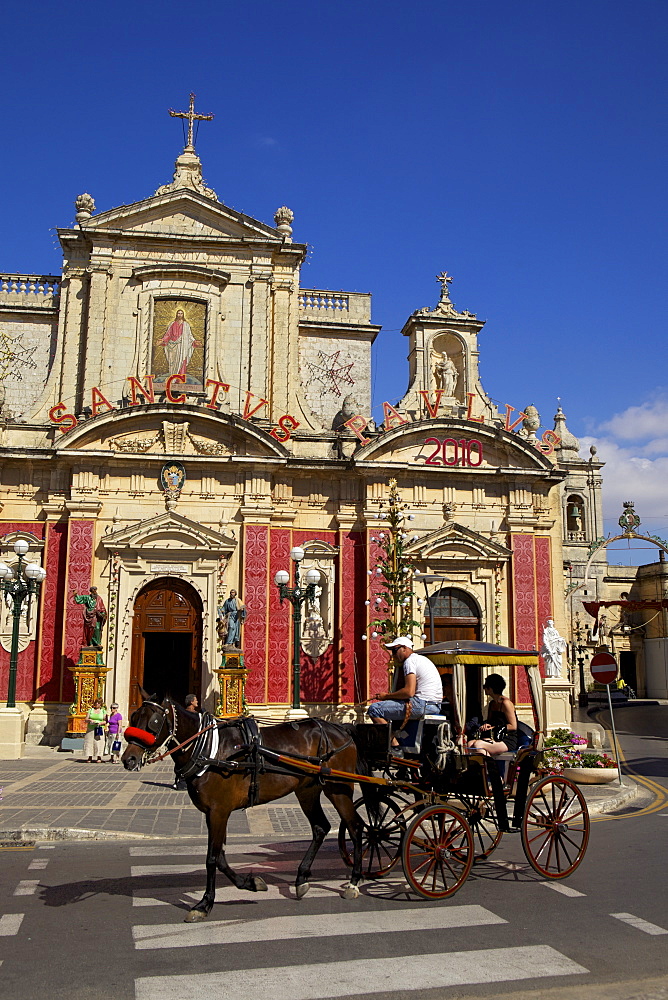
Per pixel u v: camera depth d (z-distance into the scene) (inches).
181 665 1302.9
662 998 299.3
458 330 1379.2
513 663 520.7
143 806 687.7
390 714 475.2
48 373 1339.8
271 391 1284.4
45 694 1147.3
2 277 1364.4
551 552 1310.3
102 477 1199.6
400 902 416.5
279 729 455.5
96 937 357.7
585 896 426.3
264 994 298.7
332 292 1448.1
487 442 1291.8
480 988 306.7
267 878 468.8
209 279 1291.8
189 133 1355.8
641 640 2439.7
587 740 1008.2
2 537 1187.9
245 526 1210.6
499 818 470.0
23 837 571.5
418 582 1248.2
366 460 1250.0
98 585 1172.5
